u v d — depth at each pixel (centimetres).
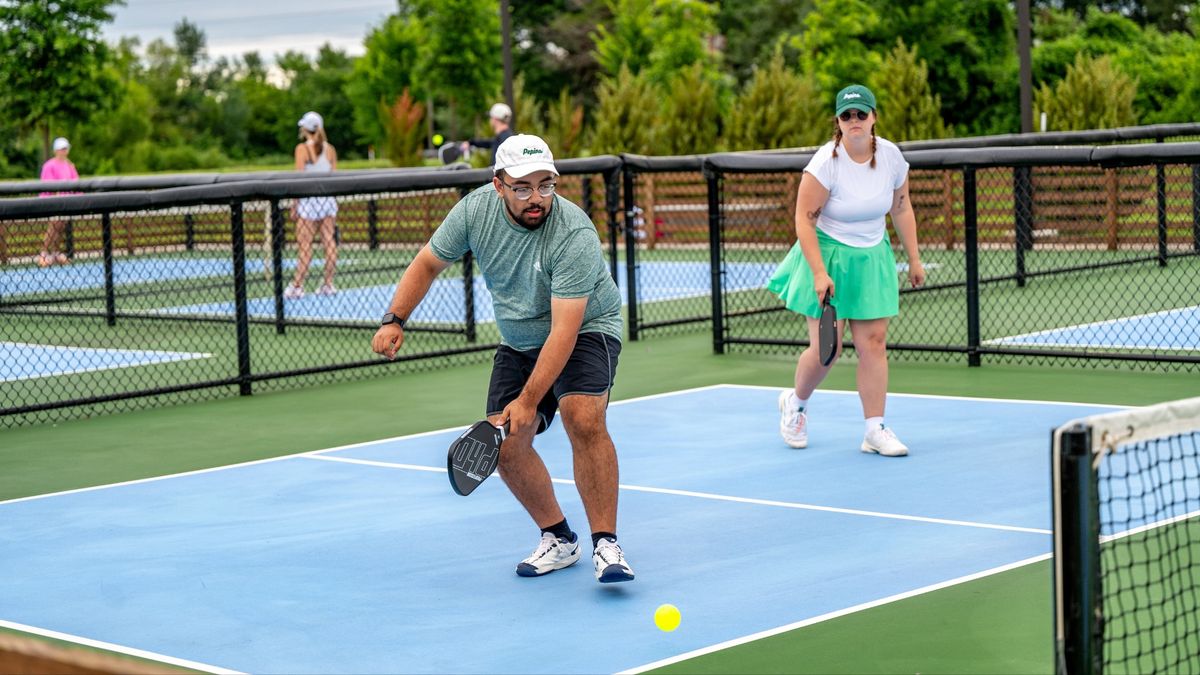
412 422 979
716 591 568
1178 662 451
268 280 1778
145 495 787
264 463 861
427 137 6144
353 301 1742
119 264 1995
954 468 770
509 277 566
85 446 940
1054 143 1686
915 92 2352
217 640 530
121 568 638
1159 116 3014
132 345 1435
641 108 2353
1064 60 3291
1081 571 333
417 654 507
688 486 754
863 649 492
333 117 9869
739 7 6334
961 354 1182
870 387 812
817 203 784
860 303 796
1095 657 335
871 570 587
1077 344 1200
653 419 952
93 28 2953
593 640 513
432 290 1795
